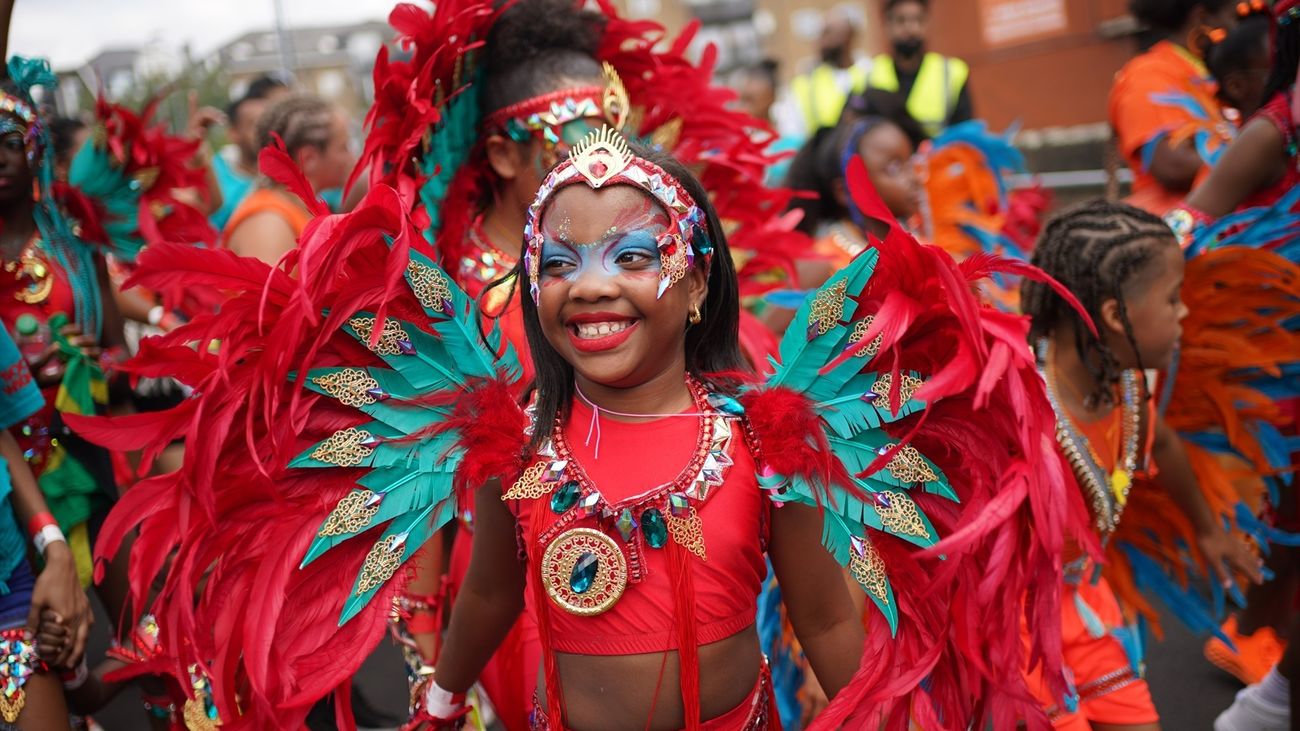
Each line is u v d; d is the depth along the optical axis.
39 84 3.27
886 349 1.97
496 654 2.68
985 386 1.84
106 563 3.38
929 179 4.87
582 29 3.06
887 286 2.03
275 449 2.04
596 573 1.99
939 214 4.91
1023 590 1.97
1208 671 4.24
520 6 2.96
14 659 2.78
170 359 1.99
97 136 3.85
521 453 2.07
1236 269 3.29
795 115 8.45
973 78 8.64
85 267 3.44
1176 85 4.79
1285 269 3.23
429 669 2.85
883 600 2.08
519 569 2.21
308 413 2.08
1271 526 3.78
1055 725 2.84
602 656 2.01
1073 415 2.98
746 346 3.27
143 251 1.93
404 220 1.97
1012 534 1.93
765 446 2.01
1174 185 4.76
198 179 4.25
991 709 2.00
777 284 3.77
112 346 3.59
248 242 4.39
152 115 4.11
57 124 5.01
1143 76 4.84
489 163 2.99
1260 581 3.23
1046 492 1.90
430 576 2.90
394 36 2.80
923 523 2.08
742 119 3.63
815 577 2.13
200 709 3.05
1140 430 3.03
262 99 6.50
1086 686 2.87
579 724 2.05
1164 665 4.31
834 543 2.06
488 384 2.12
